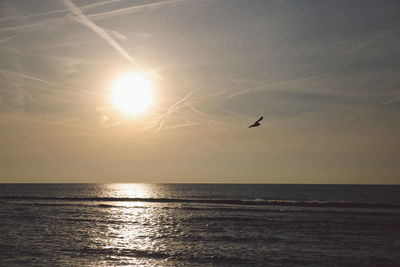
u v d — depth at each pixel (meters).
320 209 58.97
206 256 26.44
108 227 39.66
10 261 24.56
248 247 29.53
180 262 24.73
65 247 29.16
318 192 144.25
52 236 33.91
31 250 27.91
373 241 31.95
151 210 58.03
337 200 88.81
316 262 24.83
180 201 79.38
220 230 37.81
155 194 125.75
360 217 47.81
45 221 43.94
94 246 29.69
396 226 40.09
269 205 67.69
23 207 62.19
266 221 44.22
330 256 26.48
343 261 25.11
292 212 54.44
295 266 23.77
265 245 30.31
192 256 26.44
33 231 36.59
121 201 79.06
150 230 37.91
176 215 50.78
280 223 42.47
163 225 41.31
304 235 34.78
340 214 51.53
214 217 47.97
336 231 37.00
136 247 29.48
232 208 61.25
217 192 146.38
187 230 37.94
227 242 31.55
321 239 32.84
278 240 32.38
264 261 24.97
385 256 26.59
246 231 37.16
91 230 37.59
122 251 27.97
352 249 28.75
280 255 26.72
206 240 32.47
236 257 26.11
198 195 117.44
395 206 63.47
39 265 23.66
